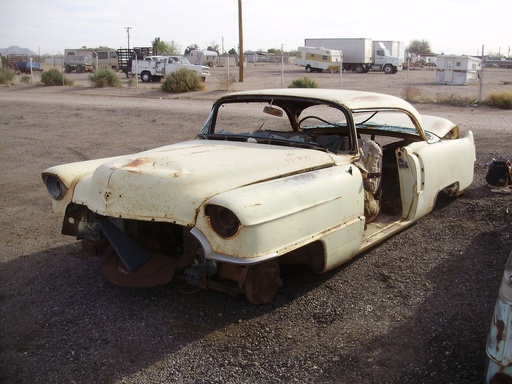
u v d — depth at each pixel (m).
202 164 3.92
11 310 4.18
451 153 5.91
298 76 38.62
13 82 33.53
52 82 31.38
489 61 63.94
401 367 3.26
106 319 3.96
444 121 6.61
